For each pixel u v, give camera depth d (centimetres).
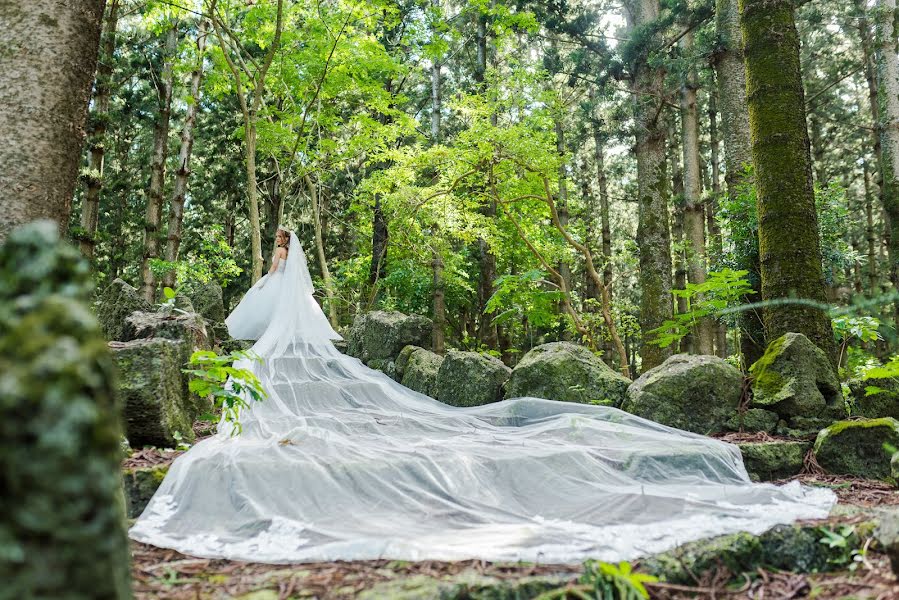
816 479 428
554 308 1598
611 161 2530
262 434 472
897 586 234
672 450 429
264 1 1148
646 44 1099
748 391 520
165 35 1527
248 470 362
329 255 1944
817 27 1852
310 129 1242
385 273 1534
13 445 95
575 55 1240
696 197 1392
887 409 515
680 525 298
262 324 779
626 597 222
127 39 1542
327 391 612
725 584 257
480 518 326
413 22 1284
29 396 97
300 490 352
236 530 311
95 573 101
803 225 566
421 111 2086
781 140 577
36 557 96
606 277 2091
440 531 303
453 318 1981
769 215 576
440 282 1379
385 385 636
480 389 629
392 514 332
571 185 1459
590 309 1844
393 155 1224
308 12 1185
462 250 1550
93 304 729
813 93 2005
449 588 224
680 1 1068
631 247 1455
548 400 557
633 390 546
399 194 1184
